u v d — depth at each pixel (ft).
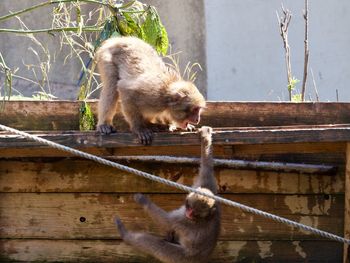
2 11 58.59
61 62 56.95
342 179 33.60
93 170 33.63
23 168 33.55
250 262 33.55
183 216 31.53
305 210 33.58
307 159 33.83
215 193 31.22
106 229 33.63
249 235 33.55
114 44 33.99
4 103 34.68
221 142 29.40
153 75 32.50
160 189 33.68
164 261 31.22
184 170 33.63
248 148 31.12
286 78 55.83
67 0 38.78
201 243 31.53
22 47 57.93
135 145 29.35
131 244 31.60
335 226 33.55
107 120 33.22
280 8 56.08
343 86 55.83
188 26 56.85
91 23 53.21
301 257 33.55
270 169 33.42
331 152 32.45
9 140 29.09
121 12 38.19
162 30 38.14
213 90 56.65
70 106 34.81
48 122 34.81
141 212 33.63
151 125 32.58
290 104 34.45
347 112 34.35
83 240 33.63
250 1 56.29
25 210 33.58
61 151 31.19
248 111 34.47
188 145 30.04
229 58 56.59
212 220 31.58
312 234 33.55
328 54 55.83
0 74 56.24
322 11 55.83
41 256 33.53
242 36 56.49
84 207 33.65
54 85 56.85
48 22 57.77
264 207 33.58
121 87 32.07
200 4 56.65
